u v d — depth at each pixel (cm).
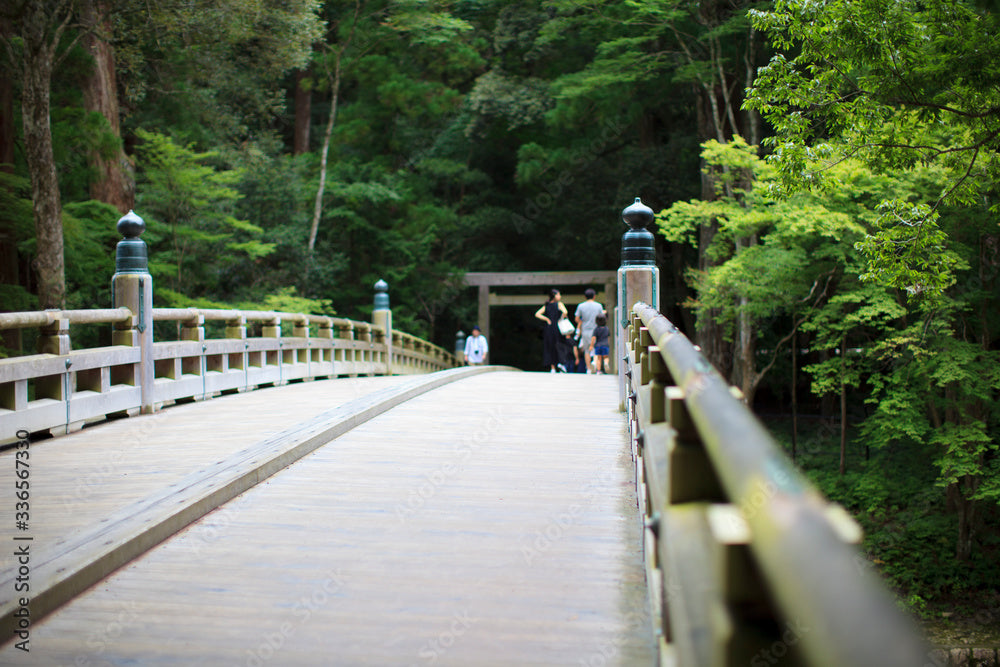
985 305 1380
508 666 247
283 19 1803
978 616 1260
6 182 1358
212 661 251
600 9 2075
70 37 1540
